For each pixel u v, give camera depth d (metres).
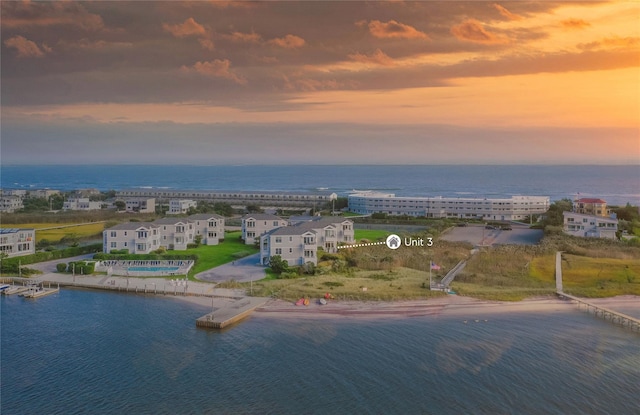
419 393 60.66
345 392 60.88
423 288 101.06
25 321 84.88
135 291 101.19
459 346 74.06
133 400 59.44
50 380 64.12
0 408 57.75
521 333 79.38
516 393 60.81
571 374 65.62
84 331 80.31
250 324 83.12
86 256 132.00
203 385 62.69
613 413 56.78
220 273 113.75
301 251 120.69
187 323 83.69
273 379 64.06
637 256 127.50
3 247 125.50
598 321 84.94
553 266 117.50
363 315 87.19
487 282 106.19
